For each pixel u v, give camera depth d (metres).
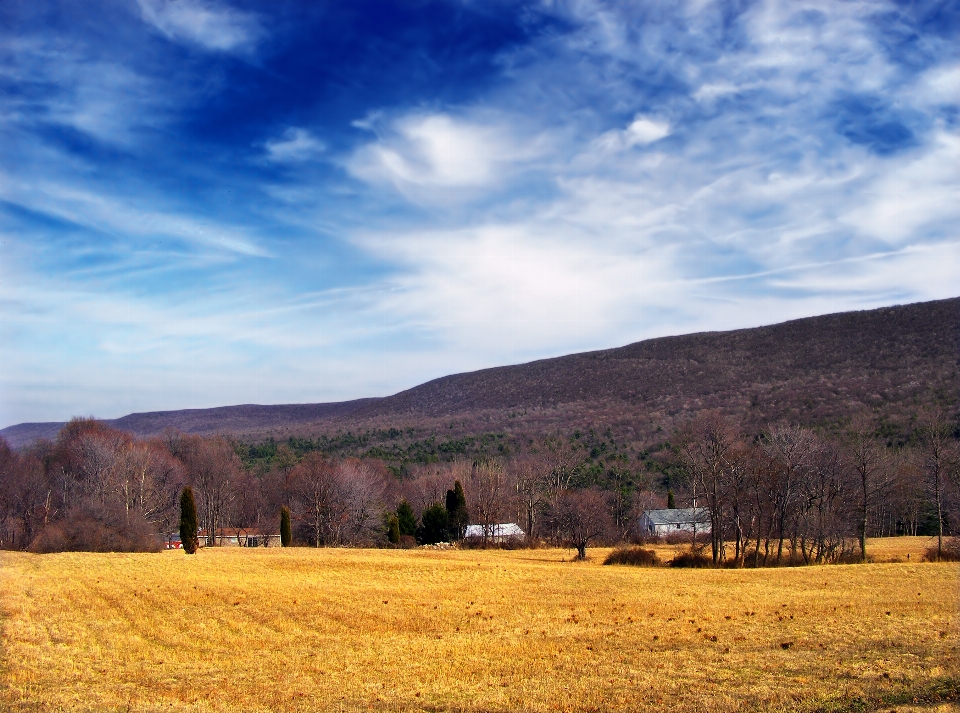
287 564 49.44
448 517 83.31
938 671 17.78
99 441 78.19
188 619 29.69
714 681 18.45
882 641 21.81
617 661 21.50
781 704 16.09
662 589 37.84
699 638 24.33
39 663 22.64
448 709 17.28
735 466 56.66
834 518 55.09
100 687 19.94
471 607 32.84
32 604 32.44
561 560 60.69
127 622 29.09
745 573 44.56
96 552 57.75
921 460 68.31
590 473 106.12
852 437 76.81
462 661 22.41
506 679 19.95
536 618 29.95
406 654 23.59
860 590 34.66
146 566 46.31
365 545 81.25
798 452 57.41
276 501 98.88
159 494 81.00
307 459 98.88
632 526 85.44
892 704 15.40
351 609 32.19
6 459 72.06
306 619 29.92
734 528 60.59
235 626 28.39
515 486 100.75
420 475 115.19
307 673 21.36
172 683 20.34
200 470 92.19
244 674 21.33
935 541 66.62
